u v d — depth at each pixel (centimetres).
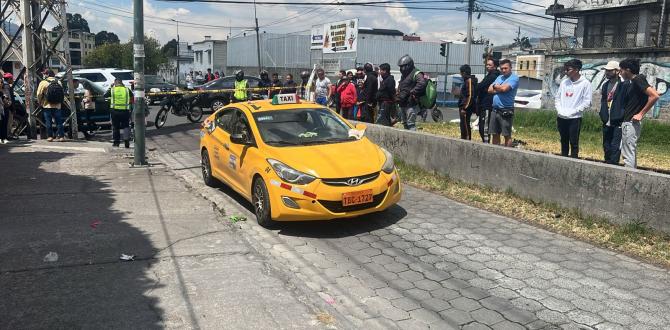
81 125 1429
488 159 767
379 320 405
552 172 668
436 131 1546
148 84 2775
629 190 578
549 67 2780
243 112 752
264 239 597
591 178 618
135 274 472
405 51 4381
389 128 987
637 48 2308
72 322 381
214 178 850
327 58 3419
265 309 409
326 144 674
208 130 855
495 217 670
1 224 616
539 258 527
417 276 488
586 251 545
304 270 505
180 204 729
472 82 1050
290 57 4519
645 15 2555
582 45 2912
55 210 681
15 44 1341
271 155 637
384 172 635
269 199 618
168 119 1967
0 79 1223
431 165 879
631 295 442
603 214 606
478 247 562
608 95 838
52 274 469
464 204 734
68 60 1337
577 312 413
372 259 533
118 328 374
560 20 2992
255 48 5106
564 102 836
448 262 521
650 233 558
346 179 599
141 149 1008
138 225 622
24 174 909
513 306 425
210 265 498
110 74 2236
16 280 454
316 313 407
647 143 1484
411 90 1092
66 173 927
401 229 627
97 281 455
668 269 495
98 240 564
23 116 1377
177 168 1027
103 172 945
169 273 476
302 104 783
